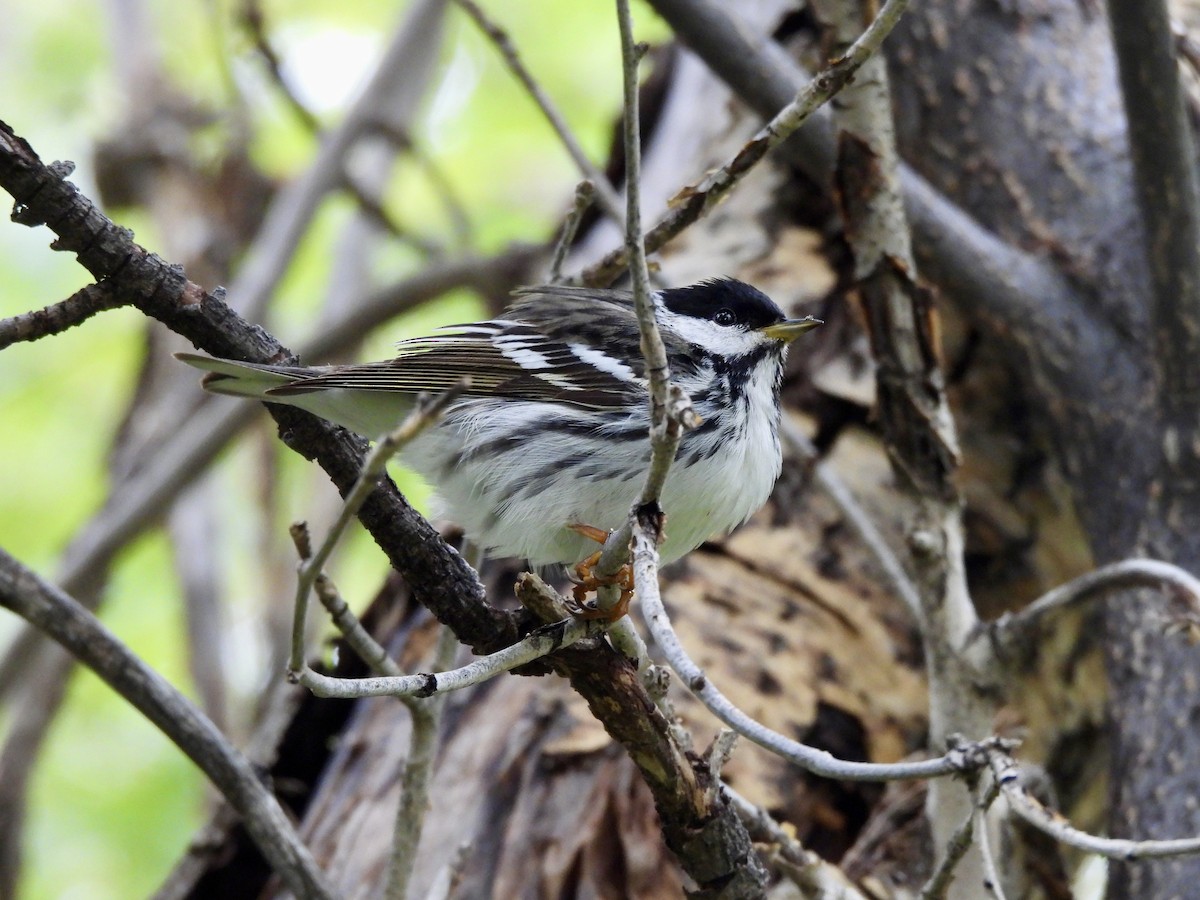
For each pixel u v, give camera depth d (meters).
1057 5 12.43
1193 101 10.91
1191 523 9.94
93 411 20.22
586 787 9.77
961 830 6.77
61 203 6.86
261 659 17.09
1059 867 9.63
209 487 17.81
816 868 8.18
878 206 9.05
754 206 12.95
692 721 10.26
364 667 11.34
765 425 10.12
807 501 11.38
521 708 10.28
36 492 19.55
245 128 20.28
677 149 14.09
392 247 22.25
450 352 9.68
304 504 19.30
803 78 10.84
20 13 22.17
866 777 6.24
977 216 11.74
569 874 9.51
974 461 11.76
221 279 19.53
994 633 8.96
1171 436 10.02
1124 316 10.75
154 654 18.48
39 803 17.31
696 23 10.88
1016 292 10.95
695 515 9.72
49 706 14.95
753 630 10.74
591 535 9.35
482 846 9.80
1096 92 11.89
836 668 10.66
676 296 10.48
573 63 21.64
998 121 11.91
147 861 16.91
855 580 11.05
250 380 7.54
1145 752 9.47
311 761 11.66
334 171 17.95
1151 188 9.49
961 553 9.20
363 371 9.26
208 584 17.14
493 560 11.28
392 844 8.52
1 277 19.78
